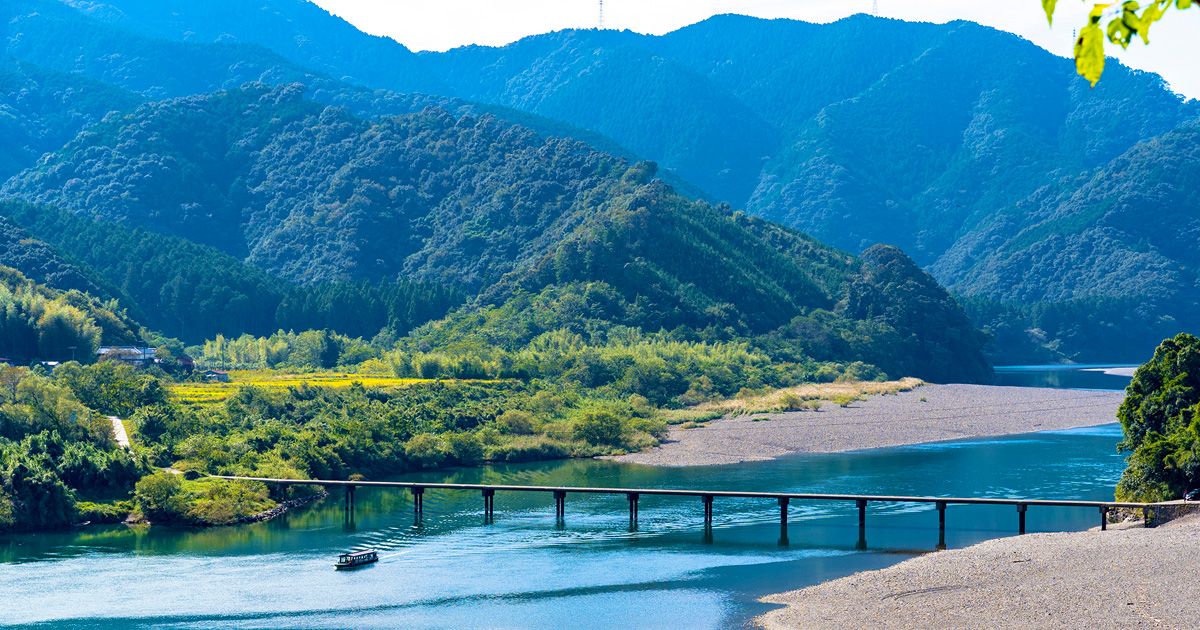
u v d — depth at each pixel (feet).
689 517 412.36
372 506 452.76
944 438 636.48
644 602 290.35
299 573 327.06
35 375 524.52
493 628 268.62
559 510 417.90
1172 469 377.50
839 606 278.05
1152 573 283.38
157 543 375.66
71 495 410.52
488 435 606.96
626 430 634.02
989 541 340.80
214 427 544.62
